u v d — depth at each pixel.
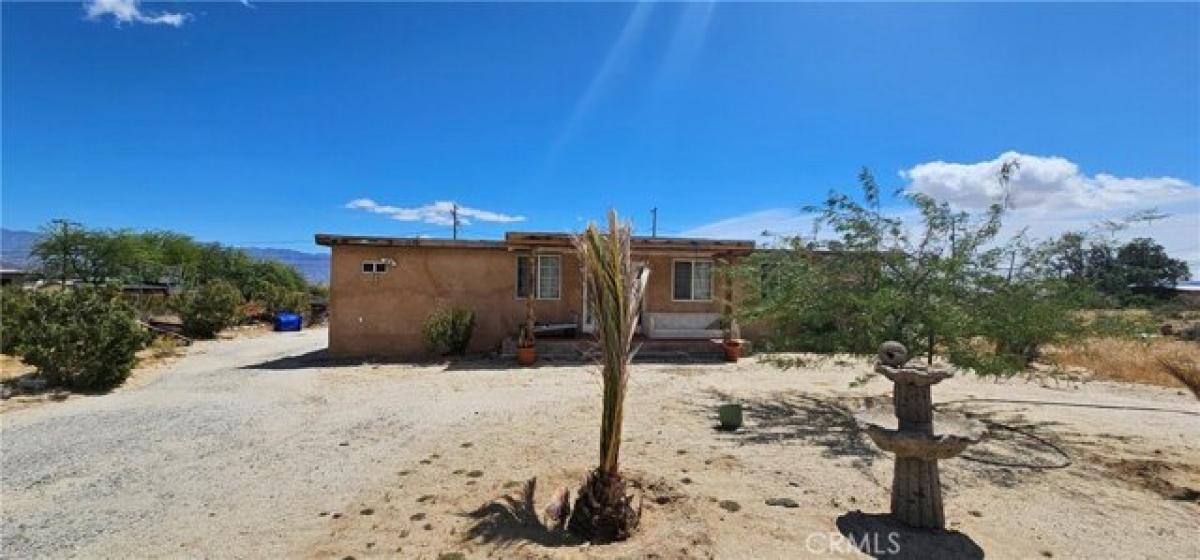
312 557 3.72
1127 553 3.88
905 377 4.06
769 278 8.36
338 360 12.82
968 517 4.42
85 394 9.02
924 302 7.23
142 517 4.40
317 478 5.24
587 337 13.88
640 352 13.52
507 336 13.84
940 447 3.90
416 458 5.82
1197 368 9.06
